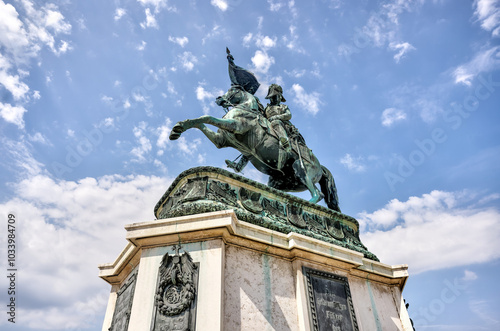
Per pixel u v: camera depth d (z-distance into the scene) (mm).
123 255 4371
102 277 4758
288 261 4246
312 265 4277
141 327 3396
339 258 4402
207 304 3377
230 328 3420
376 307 4594
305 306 3863
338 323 3967
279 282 3996
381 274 4867
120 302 4258
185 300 3412
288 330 3713
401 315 4770
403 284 5090
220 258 3652
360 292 4582
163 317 3377
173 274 3559
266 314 3688
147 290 3607
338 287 4285
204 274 3580
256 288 3805
